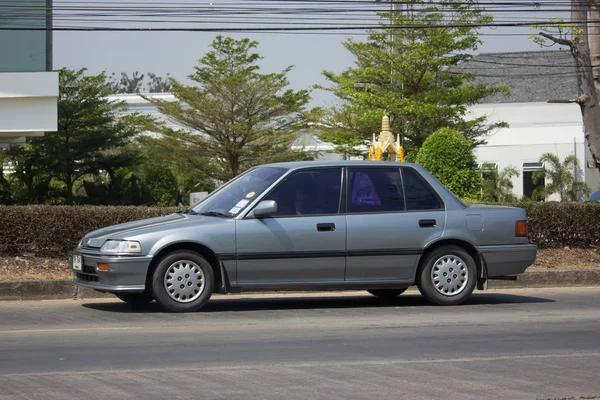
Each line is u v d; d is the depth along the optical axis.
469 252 13.27
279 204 12.42
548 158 49.09
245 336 10.27
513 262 13.30
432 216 12.94
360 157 51.12
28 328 10.86
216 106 51.72
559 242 19.14
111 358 8.87
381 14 40.75
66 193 47.75
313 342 9.88
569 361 8.86
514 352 9.34
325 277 12.49
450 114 43.59
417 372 8.23
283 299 14.35
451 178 24.14
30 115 23.73
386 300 14.13
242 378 7.91
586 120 22.08
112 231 12.29
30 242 16.30
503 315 12.25
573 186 47.97
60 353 9.13
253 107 53.06
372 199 12.80
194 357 8.93
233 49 53.66
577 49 21.94
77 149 48.91
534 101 59.53
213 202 12.98
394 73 43.12
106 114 52.44
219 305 13.40
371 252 12.59
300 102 54.41
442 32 42.25
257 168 13.39
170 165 54.56
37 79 23.45
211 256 12.25
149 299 13.49
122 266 11.76
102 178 54.66
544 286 16.67
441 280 13.09
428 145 24.52
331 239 12.41
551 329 10.97
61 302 13.78
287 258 12.26
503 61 63.22
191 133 54.91
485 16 41.81
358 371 8.26
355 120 44.84
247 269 12.15
